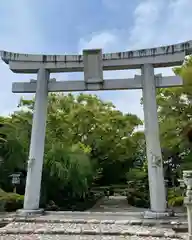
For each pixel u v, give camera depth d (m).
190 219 5.75
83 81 9.60
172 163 13.95
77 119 17.67
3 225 7.79
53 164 12.61
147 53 9.16
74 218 7.96
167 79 9.14
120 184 22.16
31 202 8.77
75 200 14.88
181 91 11.75
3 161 12.71
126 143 19.55
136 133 19.45
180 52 8.89
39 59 9.78
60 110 17.08
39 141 9.23
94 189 20.72
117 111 19.23
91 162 16.48
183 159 12.30
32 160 9.04
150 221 7.31
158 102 12.45
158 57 9.09
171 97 12.25
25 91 9.98
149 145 8.57
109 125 19.02
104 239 6.08
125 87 9.36
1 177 12.52
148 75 9.06
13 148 12.84
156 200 8.07
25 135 13.57
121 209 13.38
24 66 9.83
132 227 6.99
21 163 12.89
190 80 11.08
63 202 14.34
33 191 8.84
